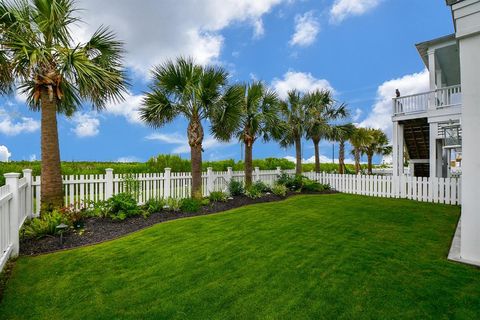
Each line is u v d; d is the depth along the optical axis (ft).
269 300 7.98
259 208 23.63
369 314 7.15
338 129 45.91
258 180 35.19
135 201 20.40
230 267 10.55
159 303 8.04
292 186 37.01
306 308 7.50
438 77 37.42
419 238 13.88
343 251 11.96
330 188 39.14
